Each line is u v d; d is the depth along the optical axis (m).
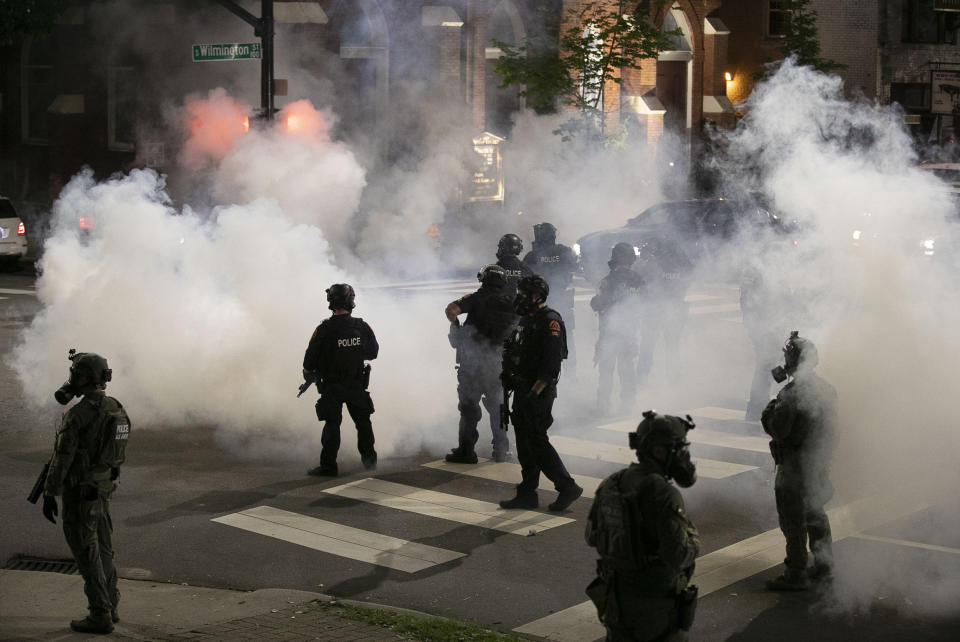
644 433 4.80
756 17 39.28
